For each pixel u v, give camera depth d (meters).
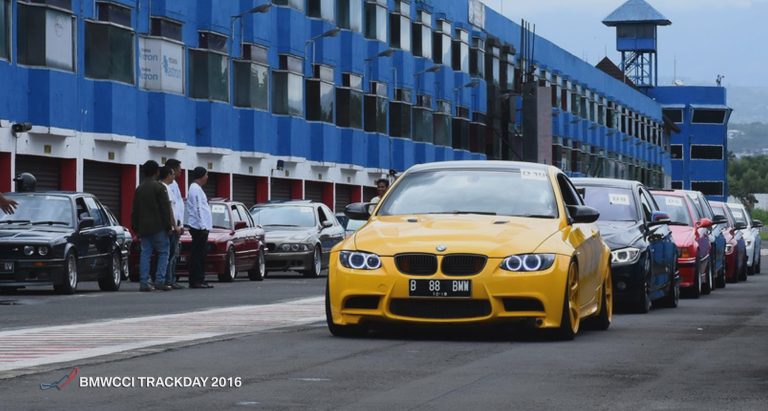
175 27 56.53
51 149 47.56
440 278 17.09
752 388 12.72
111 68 51.25
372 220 18.67
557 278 17.22
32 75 46.94
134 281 39.94
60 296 30.50
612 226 25.81
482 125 100.75
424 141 87.69
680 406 11.50
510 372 13.95
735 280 43.06
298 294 31.42
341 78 75.44
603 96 141.75
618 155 148.88
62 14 48.09
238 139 63.38
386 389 12.52
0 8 45.03
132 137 52.44
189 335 18.19
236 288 35.06
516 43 111.94
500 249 17.22
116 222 35.28
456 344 16.95
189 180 59.06
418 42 87.69
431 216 18.48
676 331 19.86
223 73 60.56
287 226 45.41
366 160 79.06
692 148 194.62
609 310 20.48
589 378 13.46
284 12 68.06
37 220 32.03
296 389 12.48
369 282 17.31
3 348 16.25
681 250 31.33
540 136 101.19
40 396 11.91
